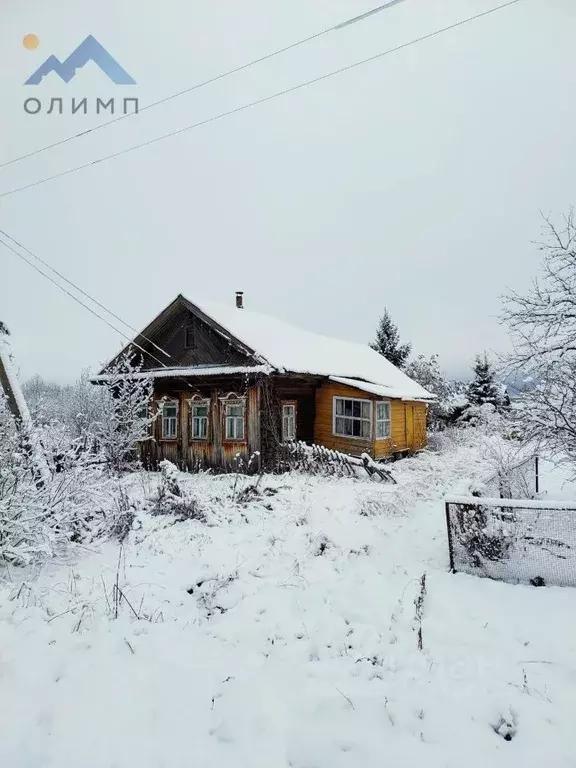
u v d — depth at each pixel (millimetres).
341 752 2939
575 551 5414
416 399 18500
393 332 38625
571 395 7039
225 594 5332
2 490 5754
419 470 14492
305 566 6203
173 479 9500
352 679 3695
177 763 2861
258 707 3316
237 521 8406
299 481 12383
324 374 16453
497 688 3541
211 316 15523
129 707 3311
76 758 2873
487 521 5836
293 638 4391
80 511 6391
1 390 7258
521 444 7508
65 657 3859
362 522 8180
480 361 29828
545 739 3008
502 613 4711
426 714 3262
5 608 4684
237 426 15578
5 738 2996
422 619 4664
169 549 6793
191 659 3949
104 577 5727
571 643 4117
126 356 16797
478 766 2824
